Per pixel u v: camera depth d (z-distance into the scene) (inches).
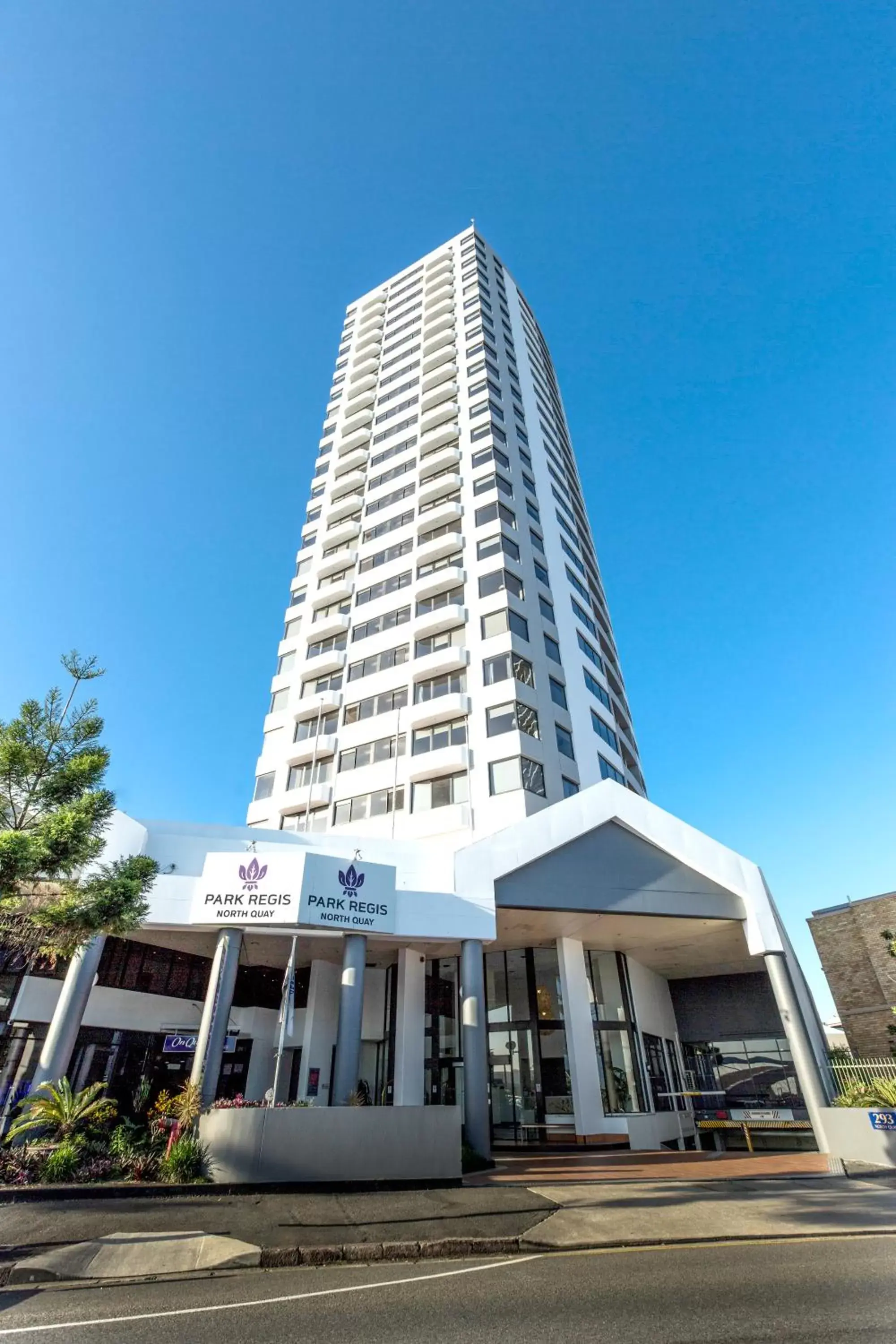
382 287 2554.1
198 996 898.7
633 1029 987.3
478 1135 641.0
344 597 1675.7
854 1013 972.6
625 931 900.0
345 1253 333.7
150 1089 783.1
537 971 943.7
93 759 525.7
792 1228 372.5
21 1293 279.6
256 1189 469.7
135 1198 435.2
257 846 780.0
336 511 1861.5
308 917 663.8
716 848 855.7
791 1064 1125.1
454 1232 367.9
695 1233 365.4
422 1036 874.1
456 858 767.7
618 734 1520.7
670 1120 949.8
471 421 1775.3
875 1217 394.9
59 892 527.8
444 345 2082.9
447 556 1550.2
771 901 848.3
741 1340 216.8
